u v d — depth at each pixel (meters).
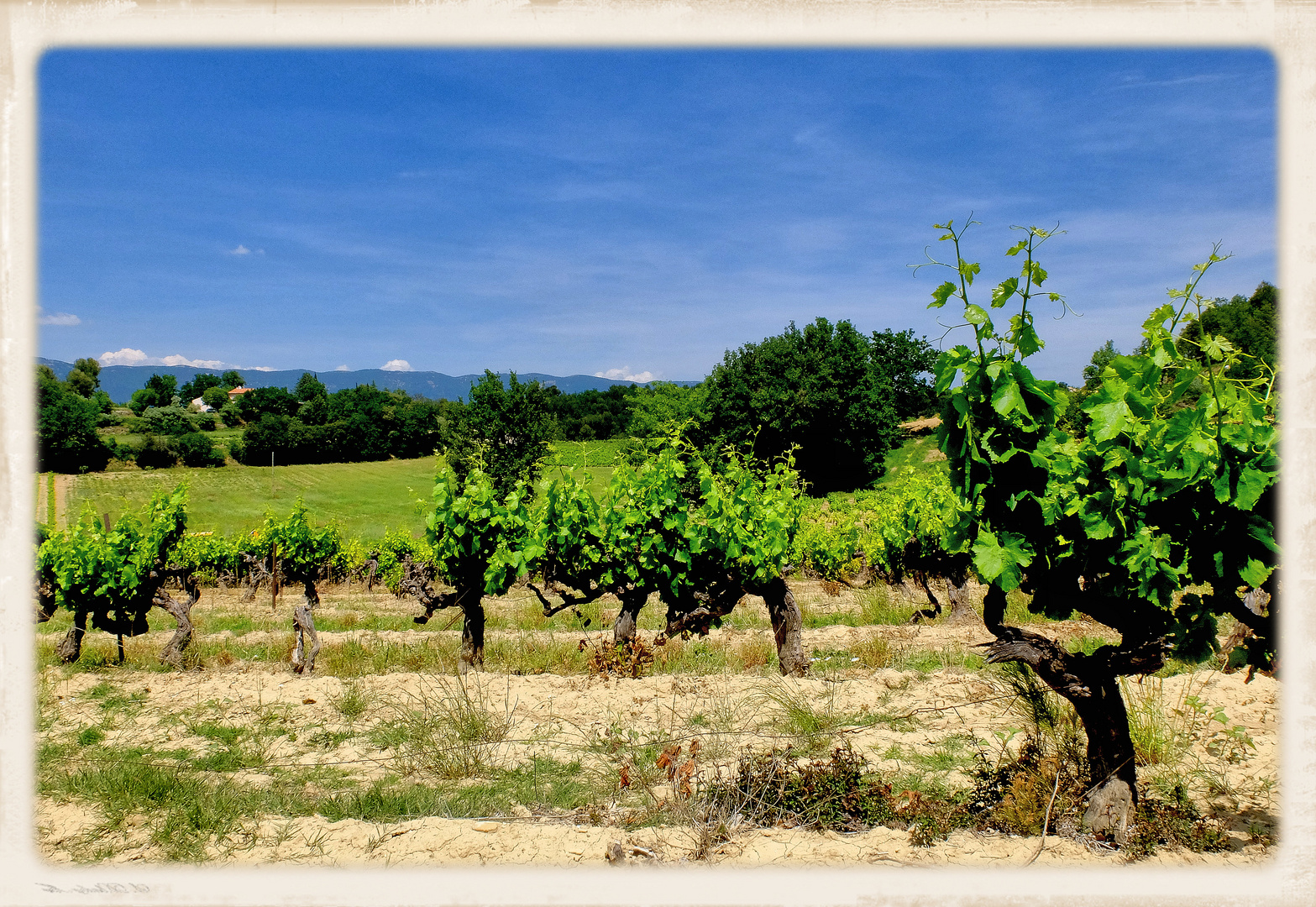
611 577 8.43
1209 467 3.27
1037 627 9.55
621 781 4.34
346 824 4.02
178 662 8.88
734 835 3.71
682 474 8.34
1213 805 3.85
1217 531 3.38
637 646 7.59
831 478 50.56
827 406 47.66
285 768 5.11
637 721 5.96
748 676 7.42
